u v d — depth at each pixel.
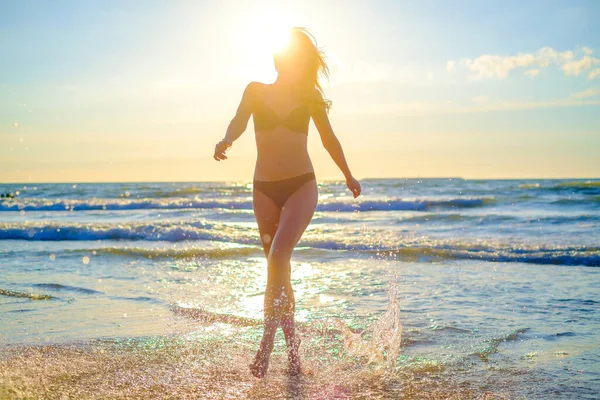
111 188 48.09
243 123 3.12
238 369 3.12
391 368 3.14
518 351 3.47
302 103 3.14
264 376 2.99
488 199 21.28
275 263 2.97
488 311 4.56
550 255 7.53
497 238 10.48
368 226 13.62
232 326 4.07
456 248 8.70
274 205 3.13
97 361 3.24
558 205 19.88
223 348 3.52
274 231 3.17
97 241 10.68
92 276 6.37
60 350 3.46
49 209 23.55
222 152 3.07
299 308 4.71
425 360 3.29
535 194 25.14
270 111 3.12
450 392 2.77
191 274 6.51
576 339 3.73
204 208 24.05
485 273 6.55
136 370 3.09
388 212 19.44
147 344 3.60
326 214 18.45
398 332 3.54
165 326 4.07
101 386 2.83
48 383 2.87
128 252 8.23
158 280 6.11
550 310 4.58
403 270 6.79
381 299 5.07
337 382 2.91
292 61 3.15
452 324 4.12
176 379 2.95
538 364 3.21
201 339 3.72
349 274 6.50
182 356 3.36
